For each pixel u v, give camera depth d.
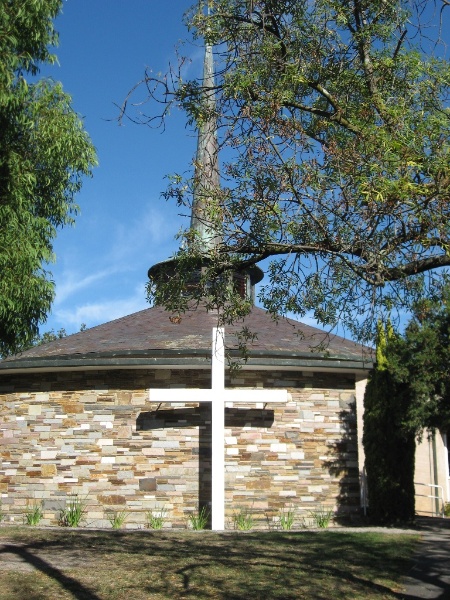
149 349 16.78
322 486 16.98
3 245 11.97
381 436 16.91
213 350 16.11
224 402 16.17
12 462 17.34
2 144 12.58
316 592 9.40
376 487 16.80
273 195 8.51
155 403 16.97
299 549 12.25
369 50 9.24
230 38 9.38
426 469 23.50
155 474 16.70
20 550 11.78
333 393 17.53
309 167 8.29
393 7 8.98
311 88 9.52
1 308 12.02
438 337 17.00
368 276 8.04
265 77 9.16
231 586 9.60
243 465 16.70
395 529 15.61
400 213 7.70
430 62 8.91
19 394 17.67
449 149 7.82
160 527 16.34
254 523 16.45
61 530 14.47
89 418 17.12
